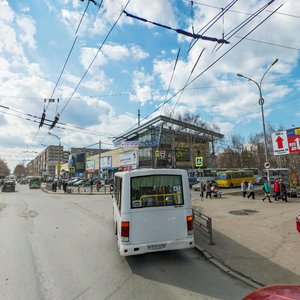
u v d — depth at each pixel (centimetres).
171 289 489
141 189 641
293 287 267
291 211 1339
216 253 693
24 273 570
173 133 5075
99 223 1173
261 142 6481
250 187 2077
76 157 7838
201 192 2064
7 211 1608
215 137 5619
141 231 621
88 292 477
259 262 616
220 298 450
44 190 4138
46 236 922
